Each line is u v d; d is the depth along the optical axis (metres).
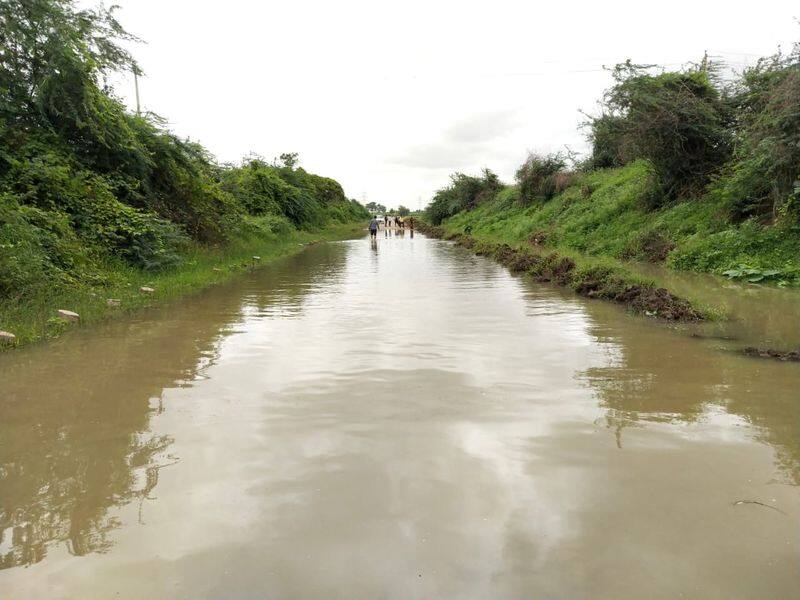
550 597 2.29
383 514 2.91
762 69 15.67
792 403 4.53
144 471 3.48
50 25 13.15
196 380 5.35
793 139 12.39
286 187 42.03
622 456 3.58
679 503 3.01
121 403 4.73
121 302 9.75
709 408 4.44
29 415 4.48
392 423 4.16
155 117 17.44
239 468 3.48
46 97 13.24
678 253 14.50
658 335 7.06
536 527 2.79
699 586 2.36
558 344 6.63
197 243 17.97
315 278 14.42
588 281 11.11
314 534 2.75
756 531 2.75
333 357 6.13
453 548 2.62
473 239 29.92
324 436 3.94
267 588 2.37
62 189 12.36
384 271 16.16
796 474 3.33
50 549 2.69
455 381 5.19
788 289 10.59
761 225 13.61
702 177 17.89
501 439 3.86
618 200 21.59
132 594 2.36
